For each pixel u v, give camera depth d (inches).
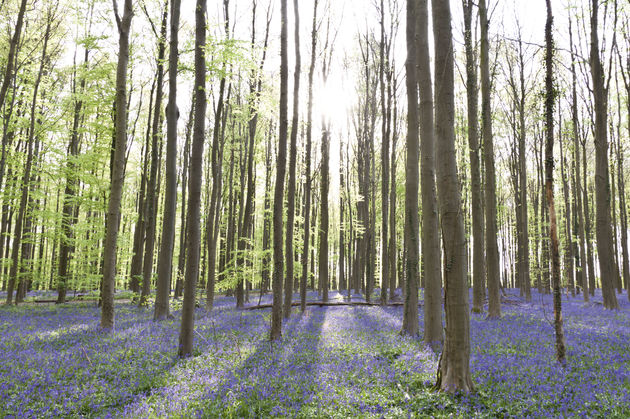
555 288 348.5
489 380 293.7
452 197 287.7
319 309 887.7
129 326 568.4
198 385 292.5
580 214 1023.6
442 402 250.2
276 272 486.9
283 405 255.8
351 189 1454.2
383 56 871.1
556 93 358.3
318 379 300.5
